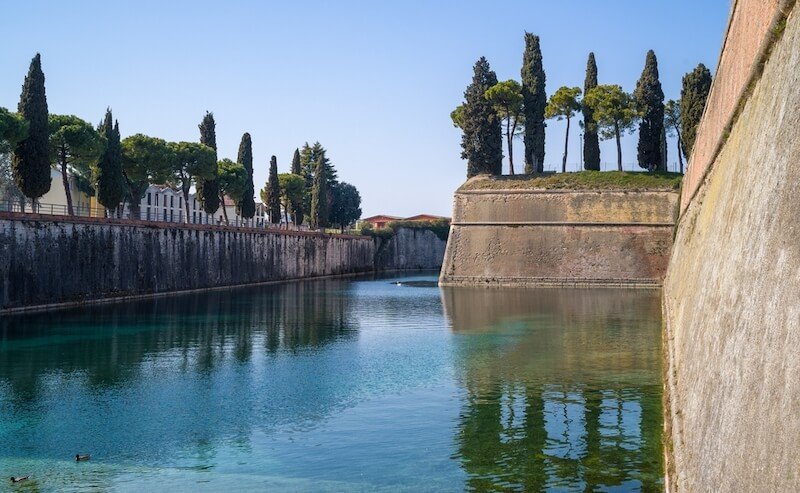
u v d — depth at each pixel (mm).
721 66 21422
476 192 80562
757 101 13250
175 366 28000
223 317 45531
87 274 50188
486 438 17531
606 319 42375
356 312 49594
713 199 19375
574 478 14297
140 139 68875
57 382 24781
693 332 15383
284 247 91438
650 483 13812
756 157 11508
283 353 31297
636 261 72938
